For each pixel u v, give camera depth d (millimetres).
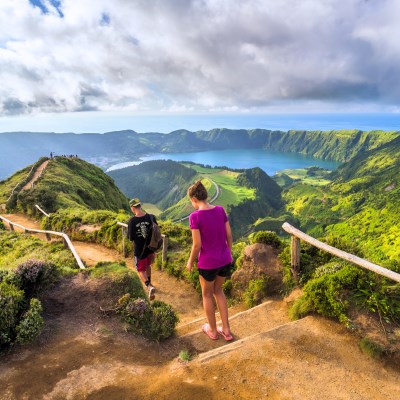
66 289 6855
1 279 6387
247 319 6750
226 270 5531
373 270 5465
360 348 5031
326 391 4242
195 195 5250
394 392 4238
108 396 4234
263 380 4445
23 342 5293
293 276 7363
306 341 5281
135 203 7914
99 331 5828
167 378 4562
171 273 11984
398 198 188375
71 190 49188
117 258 15367
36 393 4285
